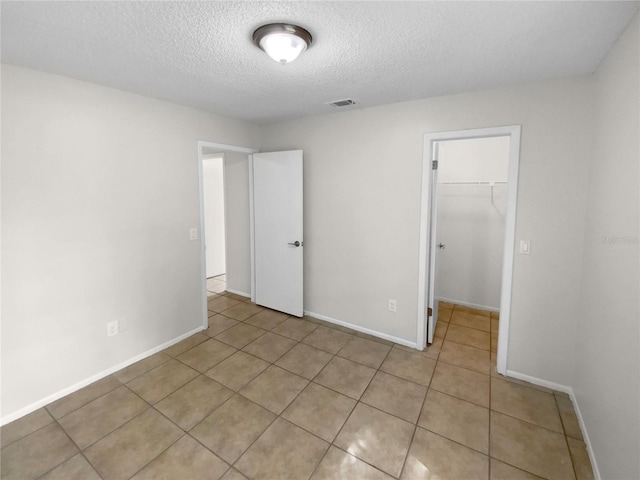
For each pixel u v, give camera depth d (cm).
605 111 175
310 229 344
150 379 243
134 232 259
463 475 162
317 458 172
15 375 201
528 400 218
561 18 140
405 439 185
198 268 316
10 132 191
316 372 252
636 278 126
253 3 129
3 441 183
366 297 314
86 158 225
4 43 163
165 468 166
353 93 247
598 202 181
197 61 187
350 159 305
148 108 260
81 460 170
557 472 163
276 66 194
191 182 300
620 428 135
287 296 362
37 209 205
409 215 279
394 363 265
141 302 269
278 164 347
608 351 154
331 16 139
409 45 166
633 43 138
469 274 389
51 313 215
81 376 233
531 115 219
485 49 171
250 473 163
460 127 246
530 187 223
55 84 207
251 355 278
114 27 149
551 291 224
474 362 267
